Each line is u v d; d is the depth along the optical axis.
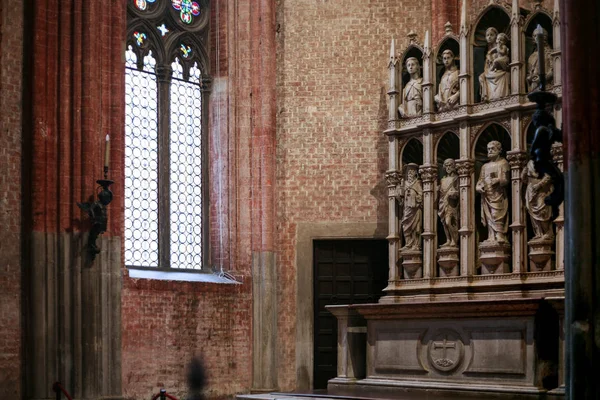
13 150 15.71
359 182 19.30
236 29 19.50
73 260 15.88
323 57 19.62
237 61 19.45
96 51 16.44
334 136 19.45
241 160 19.33
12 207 15.62
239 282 18.98
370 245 19.28
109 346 16.28
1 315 15.30
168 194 18.52
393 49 17.48
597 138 10.59
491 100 16.08
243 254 19.16
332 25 19.66
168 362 17.45
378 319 16.45
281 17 19.77
